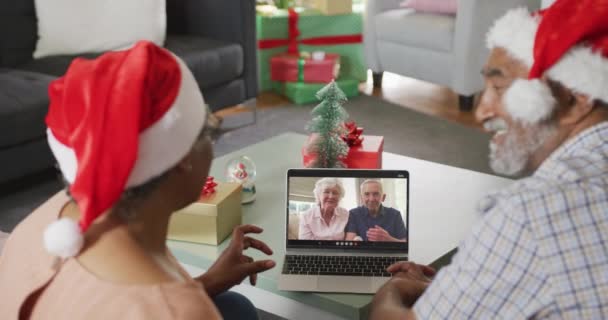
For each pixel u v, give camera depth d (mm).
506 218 958
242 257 1450
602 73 941
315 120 2152
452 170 2289
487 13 3918
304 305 1631
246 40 3830
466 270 1014
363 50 4668
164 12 3686
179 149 862
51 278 874
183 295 801
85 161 798
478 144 3578
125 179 803
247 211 2004
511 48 1025
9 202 2902
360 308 1551
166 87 845
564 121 991
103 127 796
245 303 1481
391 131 3771
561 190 924
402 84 4730
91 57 3465
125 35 3588
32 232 964
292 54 4512
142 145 832
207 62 3564
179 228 1823
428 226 1904
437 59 4180
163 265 883
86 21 3521
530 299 963
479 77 4059
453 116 4031
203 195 1823
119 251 844
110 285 811
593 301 917
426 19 4203
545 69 978
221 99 3768
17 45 3439
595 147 965
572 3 963
